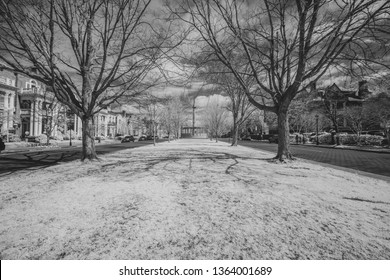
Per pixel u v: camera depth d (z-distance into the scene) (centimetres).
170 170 667
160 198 386
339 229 274
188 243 237
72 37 824
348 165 969
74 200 378
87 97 905
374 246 236
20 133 3897
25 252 220
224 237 249
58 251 222
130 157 1074
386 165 967
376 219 307
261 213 322
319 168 756
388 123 2483
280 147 934
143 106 1024
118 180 530
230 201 372
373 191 458
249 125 6712
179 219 297
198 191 431
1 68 687
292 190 450
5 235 255
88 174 616
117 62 775
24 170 716
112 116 7775
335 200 390
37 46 666
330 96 2506
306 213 325
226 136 8600
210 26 782
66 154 1496
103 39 764
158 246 231
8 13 598
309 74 781
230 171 649
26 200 380
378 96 2556
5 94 3778
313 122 4138
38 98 4062
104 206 347
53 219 298
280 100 926
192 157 1056
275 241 243
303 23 728
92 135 933
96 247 229
